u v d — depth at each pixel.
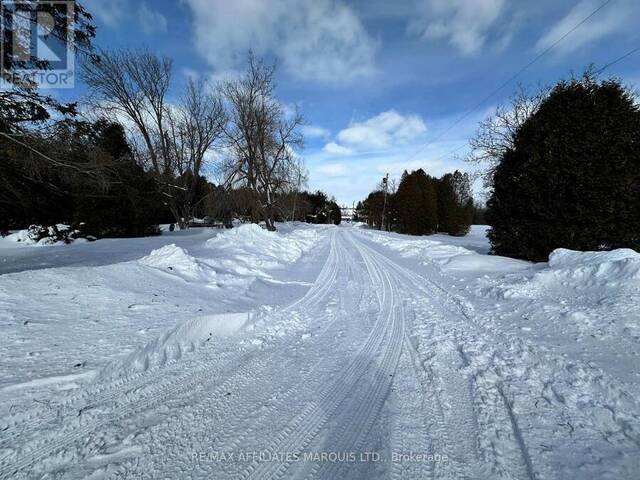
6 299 4.37
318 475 2.23
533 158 10.02
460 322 5.32
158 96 26.73
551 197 9.80
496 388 3.26
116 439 2.48
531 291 6.49
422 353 4.20
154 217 24.06
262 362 3.96
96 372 3.26
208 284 6.96
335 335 4.93
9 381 2.95
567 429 2.60
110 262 9.93
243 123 23.16
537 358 3.79
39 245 15.60
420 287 8.07
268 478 2.20
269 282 8.30
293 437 2.61
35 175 8.91
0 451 2.28
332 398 3.18
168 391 3.21
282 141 25.20
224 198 25.28
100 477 2.12
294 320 5.57
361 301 6.86
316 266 11.44
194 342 4.49
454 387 3.33
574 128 9.21
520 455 2.37
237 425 2.73
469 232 41.78
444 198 40.88
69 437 2.47
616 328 4.44
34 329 3.91
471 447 2.47
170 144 28.50
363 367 3.85
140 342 3.91
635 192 8.64
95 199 18.45
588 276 6.22
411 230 37.28
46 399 2.83
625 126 8.68
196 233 24.89
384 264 11.84
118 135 23.02
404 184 40.66
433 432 2.65
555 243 9.86
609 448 2.38
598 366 3.53
